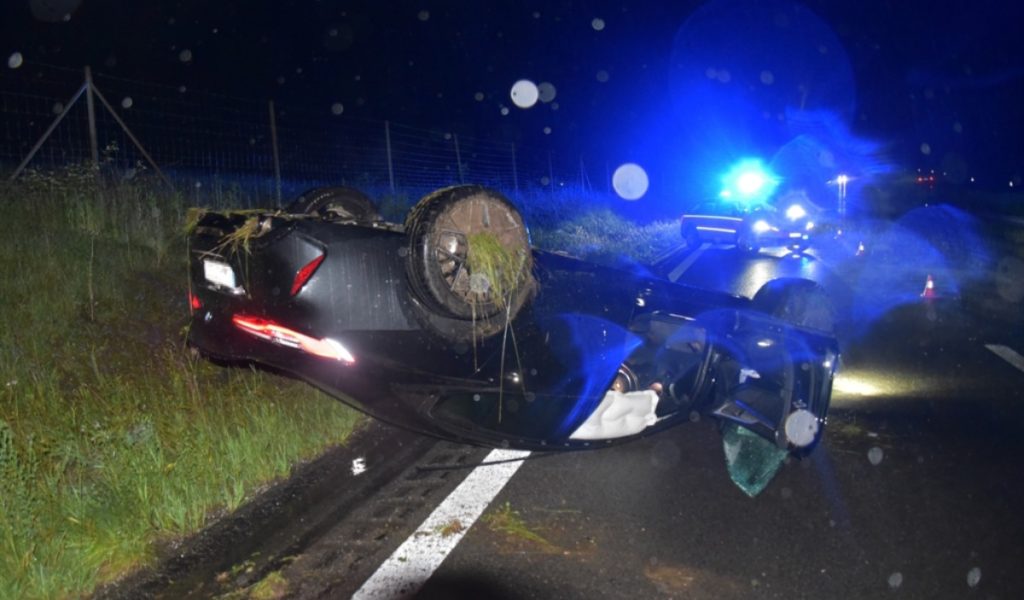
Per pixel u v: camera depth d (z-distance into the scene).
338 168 18.14
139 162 11.38
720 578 4.33
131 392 6.08
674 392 5.89
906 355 9.33
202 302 5.11
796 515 5.11
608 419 5.52
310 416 6.27
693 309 5.95
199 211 5.27
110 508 4.55
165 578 4.19
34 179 9.53
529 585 4.21
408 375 4.79
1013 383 8.20
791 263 18.16
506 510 5.10
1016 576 4.41
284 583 4.17
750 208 19.78
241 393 6.43
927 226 25.75
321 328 4.56
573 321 5.39
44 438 5.16
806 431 5.59
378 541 4.66
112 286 7.86
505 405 5.19
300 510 5.03
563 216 21.94
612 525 4.93
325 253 4.55
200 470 5.13
